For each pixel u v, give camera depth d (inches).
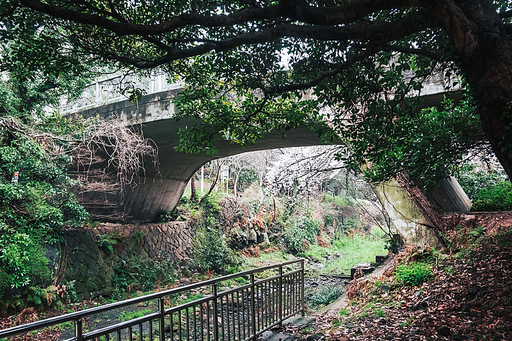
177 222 634.2
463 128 178.1
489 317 158.2
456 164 211.2
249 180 967.0
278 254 744.3
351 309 234.2
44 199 373.4
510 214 283.6
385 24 128.9
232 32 178.5
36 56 156.9
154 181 605.0
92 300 399.9
